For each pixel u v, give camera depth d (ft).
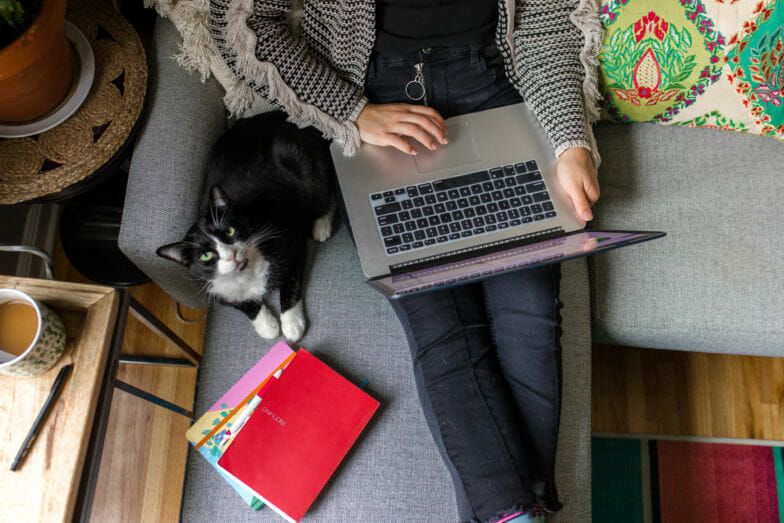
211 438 3.39
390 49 3.54
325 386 3.45
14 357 2.47
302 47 3.45
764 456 4.63
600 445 4.70
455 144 3.54
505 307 3.50
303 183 3.71
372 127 3.52
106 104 3.31
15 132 3.20
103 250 4.64
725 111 3.82
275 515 3.28
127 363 4.72
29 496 2.39
